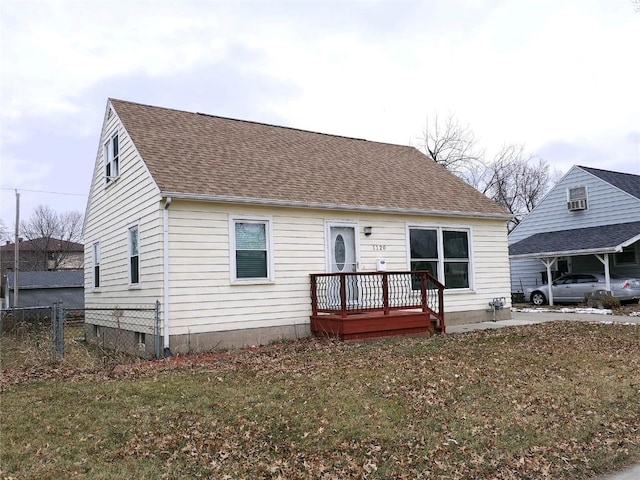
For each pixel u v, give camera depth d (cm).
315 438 512
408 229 1412
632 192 2302
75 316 2316
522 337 1165
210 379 751
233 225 1128
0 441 500
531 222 2736
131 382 737
